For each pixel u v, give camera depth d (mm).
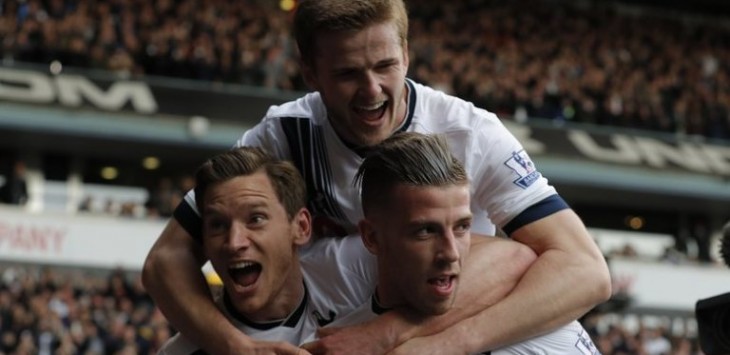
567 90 19984
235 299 2371
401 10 2395
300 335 2451
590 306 2420
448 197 2154
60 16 17609
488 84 19156
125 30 17922
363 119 2396
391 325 2295
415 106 2613
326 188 2643
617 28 22688
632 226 22016
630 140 19938
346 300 2463
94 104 17391
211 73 18062
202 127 17750
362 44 2334
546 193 2576
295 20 2457
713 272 19234
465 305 2344
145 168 19047
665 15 24047
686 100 21016
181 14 18547
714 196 20297
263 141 2701
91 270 16453
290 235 2387
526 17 21984
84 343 12570
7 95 16984
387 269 2254
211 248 2361
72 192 18547
